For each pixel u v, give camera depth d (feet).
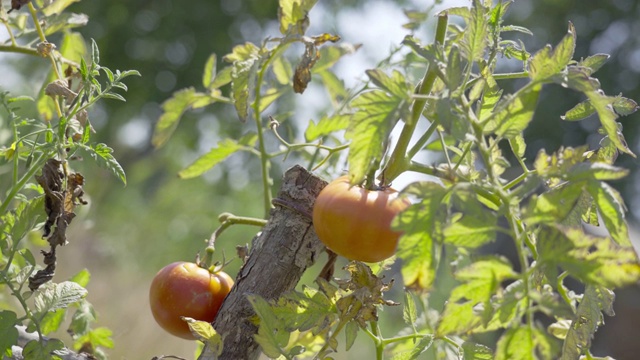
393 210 5.15
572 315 4.01
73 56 7.89
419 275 4.26
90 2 40.45
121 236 28.78
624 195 43.47
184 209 31.86
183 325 6.00
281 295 5.39
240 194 31.89
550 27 50.70
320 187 5.62
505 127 4.62
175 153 35.60
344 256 5.31
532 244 5.43
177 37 40.88
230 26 41.68
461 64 4.75
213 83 7.33
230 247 28.04
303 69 6.04
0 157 6.43
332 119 7.62
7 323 5.63
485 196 5.64
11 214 5.96
